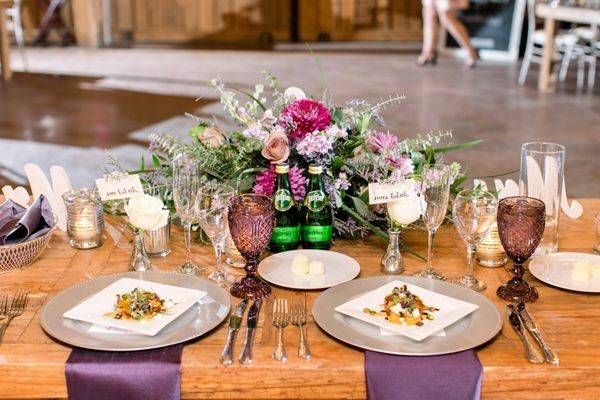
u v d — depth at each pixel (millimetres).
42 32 9852
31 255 1709
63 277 1668
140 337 1367
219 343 1382
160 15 10281
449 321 1393
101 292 1514
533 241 1509
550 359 1314
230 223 1529
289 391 1323
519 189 1824
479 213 1543
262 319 1470
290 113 1774
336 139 1801
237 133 1869
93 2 9867
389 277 1600
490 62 9016
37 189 1957
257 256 1562
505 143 5492
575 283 1604
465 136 5676
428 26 8680
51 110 6457
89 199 1816
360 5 10258
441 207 1604
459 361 1305
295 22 10344
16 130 5781
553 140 5598
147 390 1307
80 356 1327
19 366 1322
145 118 6168
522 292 1564
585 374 1311
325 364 1315
